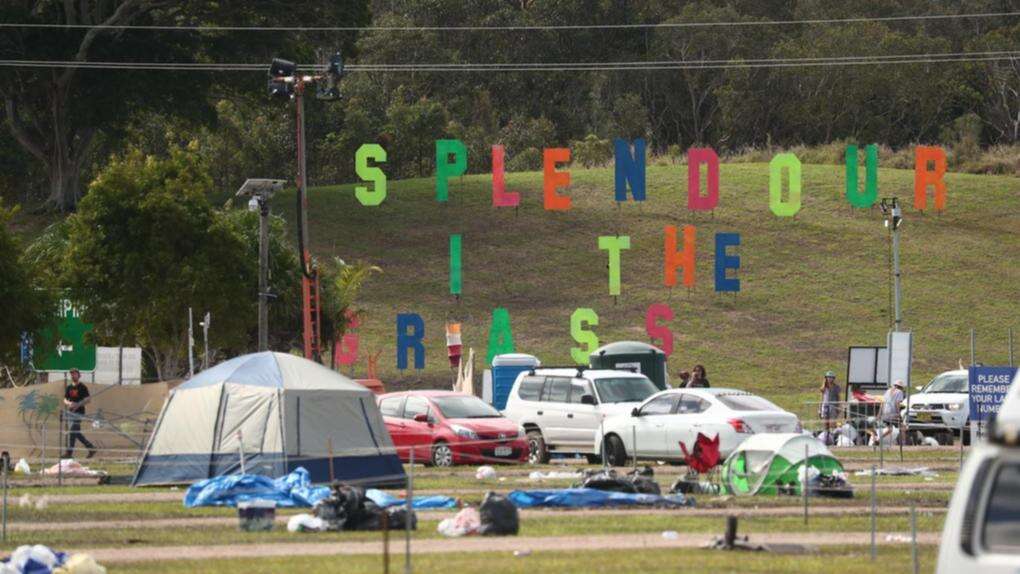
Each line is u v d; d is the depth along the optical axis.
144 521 67.12
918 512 68.56
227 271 184.00
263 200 137.75
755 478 78.69
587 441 115.12
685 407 103.56
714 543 53.91
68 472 98.25
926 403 148.00
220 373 91.44
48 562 46.91
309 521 61.66
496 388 166.12
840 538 57.69
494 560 49.84
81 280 177.88
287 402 88.69
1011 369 97.06
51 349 162.62
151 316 178.88
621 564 48.34
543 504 72.44
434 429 112.25
